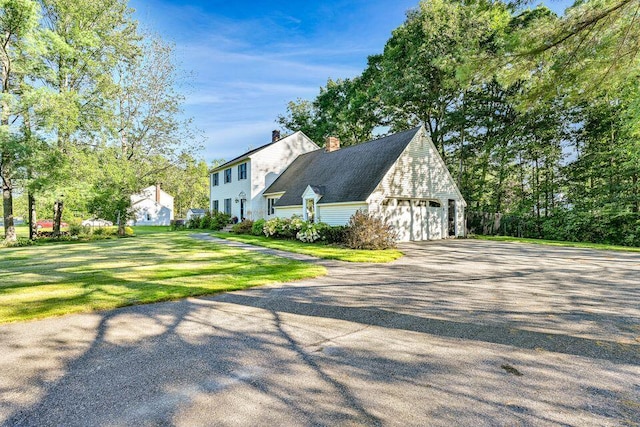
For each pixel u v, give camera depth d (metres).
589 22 6.84
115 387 2.96
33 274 8.20
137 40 24.58
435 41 22.42
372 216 14.39
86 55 20.72
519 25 10.36
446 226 19.55
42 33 18.19
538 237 22.70
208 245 15.36
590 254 12.50
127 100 25.53
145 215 48.59
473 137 26.66
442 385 2.98
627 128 16.70
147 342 3.99
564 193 22.16
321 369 3.30
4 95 16.86
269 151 27.05
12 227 18.92
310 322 4.70
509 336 4.15
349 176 18.69
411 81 23.36
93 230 25.86
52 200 18.98
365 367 3.34
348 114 31.03
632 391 2.88
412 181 17.80
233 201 29.44
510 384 3.00
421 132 18.28
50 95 17.61
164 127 26.38
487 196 25.69
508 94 22.22
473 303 5.66
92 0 20.70
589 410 2.60
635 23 6.68
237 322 4.70
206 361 3.48
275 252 12.67
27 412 2.59
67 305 5.38
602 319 4.80
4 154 17.67
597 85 7.82
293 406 2.66
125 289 6.48
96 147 22.14
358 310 5.26
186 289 6.47
